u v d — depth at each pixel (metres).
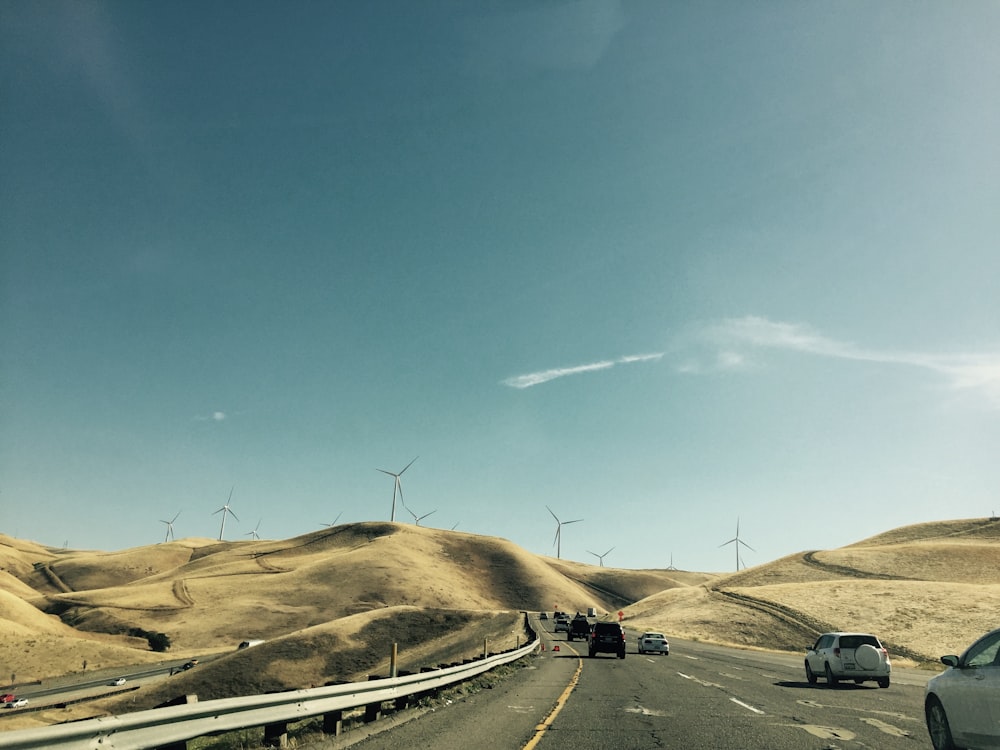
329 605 163.62
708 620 94.00
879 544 172.62
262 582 182.50
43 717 53.72
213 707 7.58
